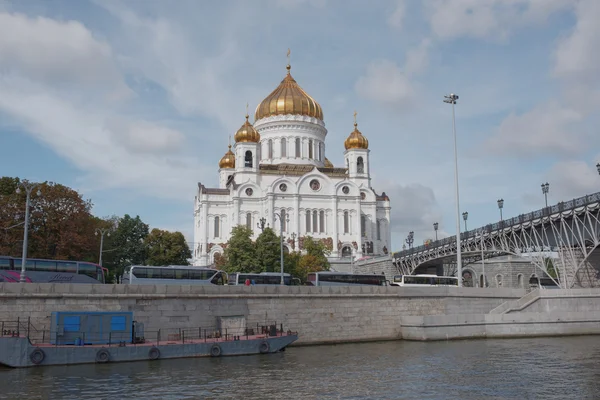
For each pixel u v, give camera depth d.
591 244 76.44
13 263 55.44
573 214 74.06
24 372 39.31
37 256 75.25
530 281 98.69
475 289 66.94
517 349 52.50
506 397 32.84
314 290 57.50
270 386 35.44
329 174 143.88
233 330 52.25
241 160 138.38
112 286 48.78
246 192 134.50
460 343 57.41
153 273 63.25
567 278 78.88
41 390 33.75
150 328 49.91
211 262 132.62
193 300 51.91
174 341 47.97
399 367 42.59
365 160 144.50
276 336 50.44
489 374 39.75
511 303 66.38
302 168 143.12
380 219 144.38
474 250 93.69
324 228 135.62
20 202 74.69
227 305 53.31
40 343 45.16
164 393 33.25
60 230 75.75
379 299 61.03
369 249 138.50
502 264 116.81
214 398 32.25
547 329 62.75
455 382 37.00
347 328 58.69
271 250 92.75
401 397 32.72
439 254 103.81
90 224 83.69
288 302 56.31
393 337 60.94
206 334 52.06
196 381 36.78
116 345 44.19
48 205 75.94
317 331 57.16
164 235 106.75
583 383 36.69
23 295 45.62
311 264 100.62
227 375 38.94
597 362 44.75
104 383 35.84
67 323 44.31
